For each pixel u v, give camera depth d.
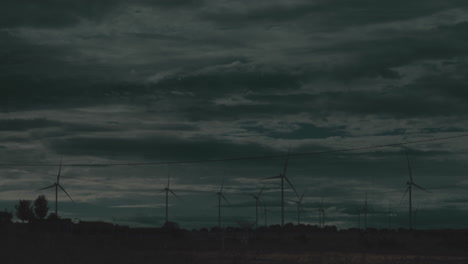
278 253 71.69
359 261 57.12
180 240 109.94
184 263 51.66
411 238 132.00
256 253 67.25
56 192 114.31
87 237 99.00
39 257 51.25
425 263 56.75
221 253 68.31
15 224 115.75
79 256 53.44
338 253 74.25
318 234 176.62
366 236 146.50
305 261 56.25
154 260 52.50
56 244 76.19
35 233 92.62
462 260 62.19
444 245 101.00
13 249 59.88
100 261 49.66
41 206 126.44
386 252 80.25
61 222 116.06
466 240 97.88
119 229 120.06
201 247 88.06
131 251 70.19
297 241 115.50
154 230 121.25
